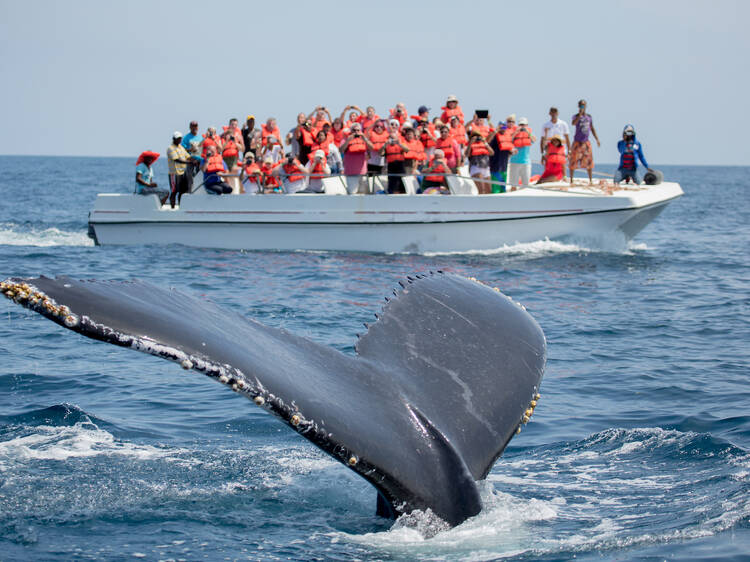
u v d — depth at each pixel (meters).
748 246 90.44
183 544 17.81
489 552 16.64
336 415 14.98
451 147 74.25
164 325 13.80
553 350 41.59
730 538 17.97
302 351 16.12
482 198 73.00
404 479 15.54
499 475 22.59
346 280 61.28
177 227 78.94
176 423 27.88
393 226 74.12
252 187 79.19
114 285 14.37
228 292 56.50
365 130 76.31
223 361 13.94
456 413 16.64
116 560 17.11
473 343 17.92
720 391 33.19
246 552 17.41
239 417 28.55
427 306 18.62
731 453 24.12
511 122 75.50
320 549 17.42
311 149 75.69
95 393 32.12
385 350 17.38
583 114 78.75
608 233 75.19
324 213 74.56
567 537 17.95
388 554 16.16
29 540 17.92
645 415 29.95
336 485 21.27
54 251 76.06
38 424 27.47
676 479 22.16
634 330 46.56
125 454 23.73
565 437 26.94
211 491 20.75
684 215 139.88
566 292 58.75
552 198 73.12
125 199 79.62
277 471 22.33
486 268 67.31
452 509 16.25
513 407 17.00
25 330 43.41
